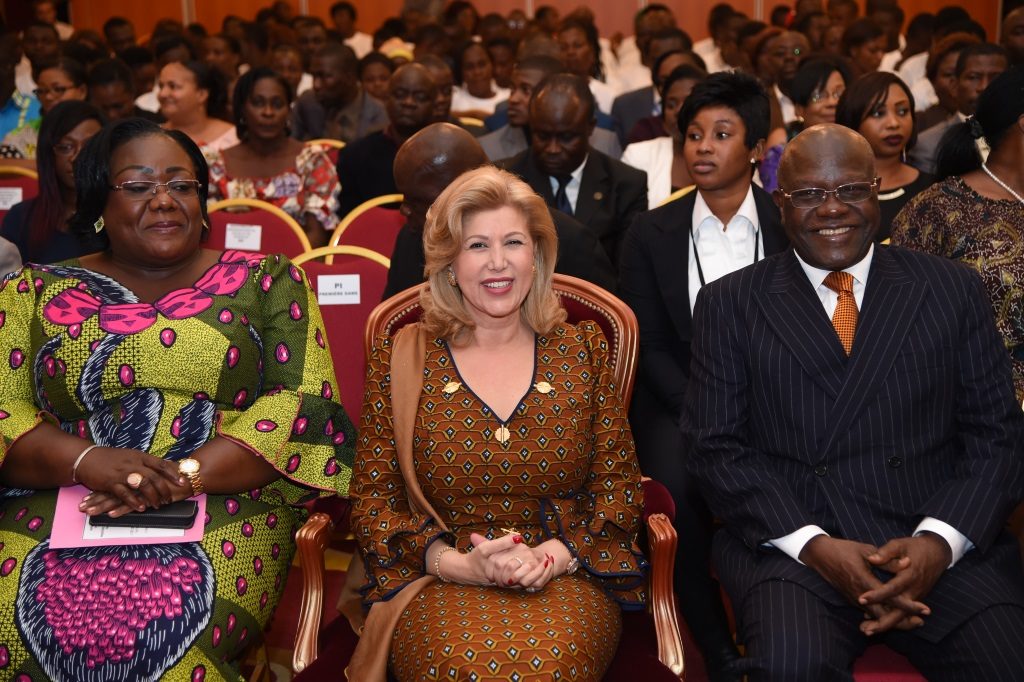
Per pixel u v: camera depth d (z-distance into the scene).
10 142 6.09
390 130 5.27
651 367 3.03
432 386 2.21
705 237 3.09
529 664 1.85
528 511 2.19
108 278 2.39
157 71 8.71
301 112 7.80
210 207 4.16
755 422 2.28
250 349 2.38
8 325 2.33
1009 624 1.97
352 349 3.15
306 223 5.18
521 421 2.16
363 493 2.21
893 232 2.82
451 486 2.16
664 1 13.32
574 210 4.33
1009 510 2.12
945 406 2.17
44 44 9.23
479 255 2.14
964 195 2.67
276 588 2.35
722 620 2.74
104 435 2.29
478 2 13.46
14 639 2.04
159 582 2.10
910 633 2.06
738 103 3.01
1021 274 2.55
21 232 3.92
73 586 2.08
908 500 2.14
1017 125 2.59
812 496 2.18
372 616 2.08
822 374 2.18
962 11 8.84
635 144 5.02
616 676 2.03
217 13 14.12
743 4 13.23
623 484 2.21
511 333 2.26
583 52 9.02
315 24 11.10
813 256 2.21
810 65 4.79
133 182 2.29
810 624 2.01
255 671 2.48
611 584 2.13
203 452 2.24
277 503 2.41
